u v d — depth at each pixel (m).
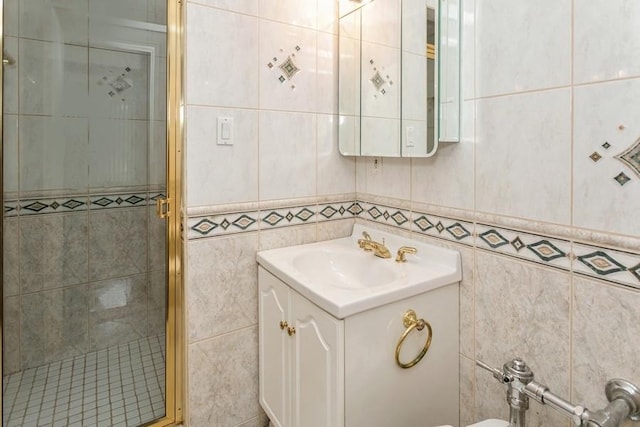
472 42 1.11
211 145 1.34
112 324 1.54
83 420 1.43
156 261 1.46
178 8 1.31
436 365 1.18
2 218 1.32
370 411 1.04
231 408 1.47
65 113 1.47
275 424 1.36
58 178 1.50
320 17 1.55
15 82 1.38
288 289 1.23
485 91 1.09
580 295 0.91
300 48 1.50
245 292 1.46
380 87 1.42
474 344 1.18
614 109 0.82
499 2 1.04
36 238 1.50
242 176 1.41
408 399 1.12
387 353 1.07
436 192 1.28
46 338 1.54
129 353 1.54
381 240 1.51
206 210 1.35
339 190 1.65
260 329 1.46
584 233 0.89
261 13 1.40
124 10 1.39
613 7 0.81
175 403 1.45
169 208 1.37
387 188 1.50
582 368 0.91
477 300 1.16
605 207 0.85
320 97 1.57
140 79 1.40
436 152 1.27
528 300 1.02
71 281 1.55
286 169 1.51
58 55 1.43
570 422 0.94
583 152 0.88
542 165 0.96
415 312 1.12
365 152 1.51
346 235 1.68
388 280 1.25
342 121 1.60
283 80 1.47
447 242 1.25
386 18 1.38
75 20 1.43
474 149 1.14
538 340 1.00
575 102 0.88
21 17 1.36
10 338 1.46
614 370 0.85
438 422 1.20
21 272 1.48
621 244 0.82
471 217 1.16
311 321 1.10
